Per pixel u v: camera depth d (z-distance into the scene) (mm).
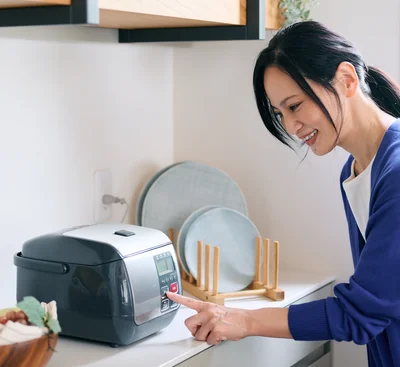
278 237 2232
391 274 1386
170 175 2113
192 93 2301
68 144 1927
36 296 1605
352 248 1692
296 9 1964
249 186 2256
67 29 1896
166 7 1583
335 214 2127
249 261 2014
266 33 2154
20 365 1285
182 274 2029
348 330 1455
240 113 2234
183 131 2312
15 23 1452
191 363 1553
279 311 1539
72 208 1953
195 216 2004
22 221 1807
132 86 2141
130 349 1551
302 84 1423
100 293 1520
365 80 1561
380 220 1400
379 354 1534
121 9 1449
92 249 1528
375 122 1504
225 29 1909
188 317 1759
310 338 1506
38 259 1592
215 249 1833
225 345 1653
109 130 2062
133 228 1687
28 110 1801
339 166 2100
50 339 1326
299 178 2170
